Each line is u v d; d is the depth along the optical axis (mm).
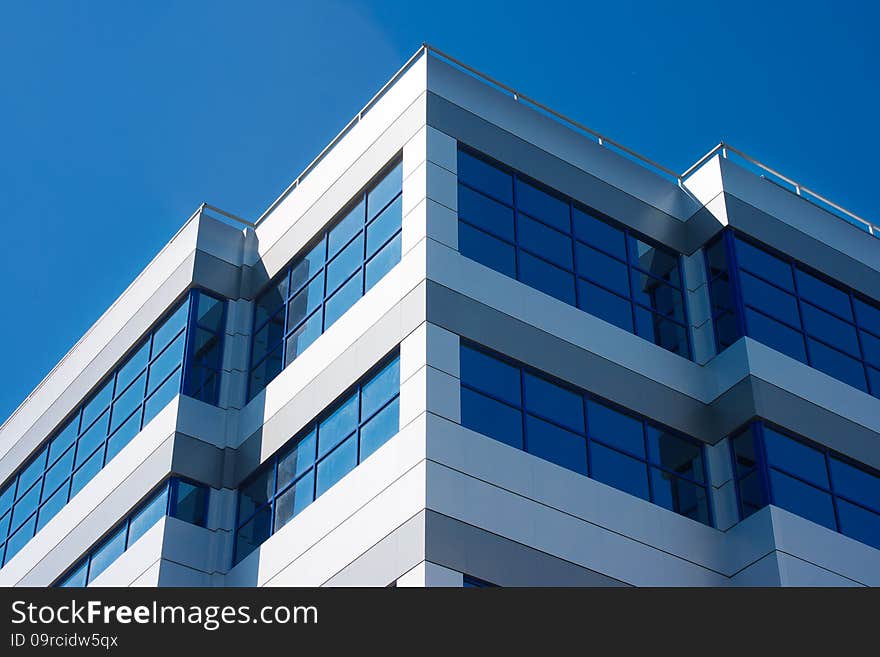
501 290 36406
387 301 36156
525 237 38250
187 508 38375
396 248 37156
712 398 39031
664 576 34562
